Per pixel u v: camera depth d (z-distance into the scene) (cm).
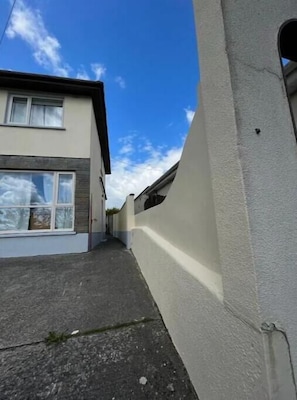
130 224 710
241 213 89
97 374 170
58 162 664
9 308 287
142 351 196
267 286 82
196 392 146
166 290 233
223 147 103
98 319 255
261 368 78
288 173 93
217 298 114
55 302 303
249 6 105
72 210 657
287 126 98
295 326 82
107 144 1159
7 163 629
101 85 706
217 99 108
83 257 563
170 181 636
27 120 671
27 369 178
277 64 103
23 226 621
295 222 90
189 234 191
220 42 104
